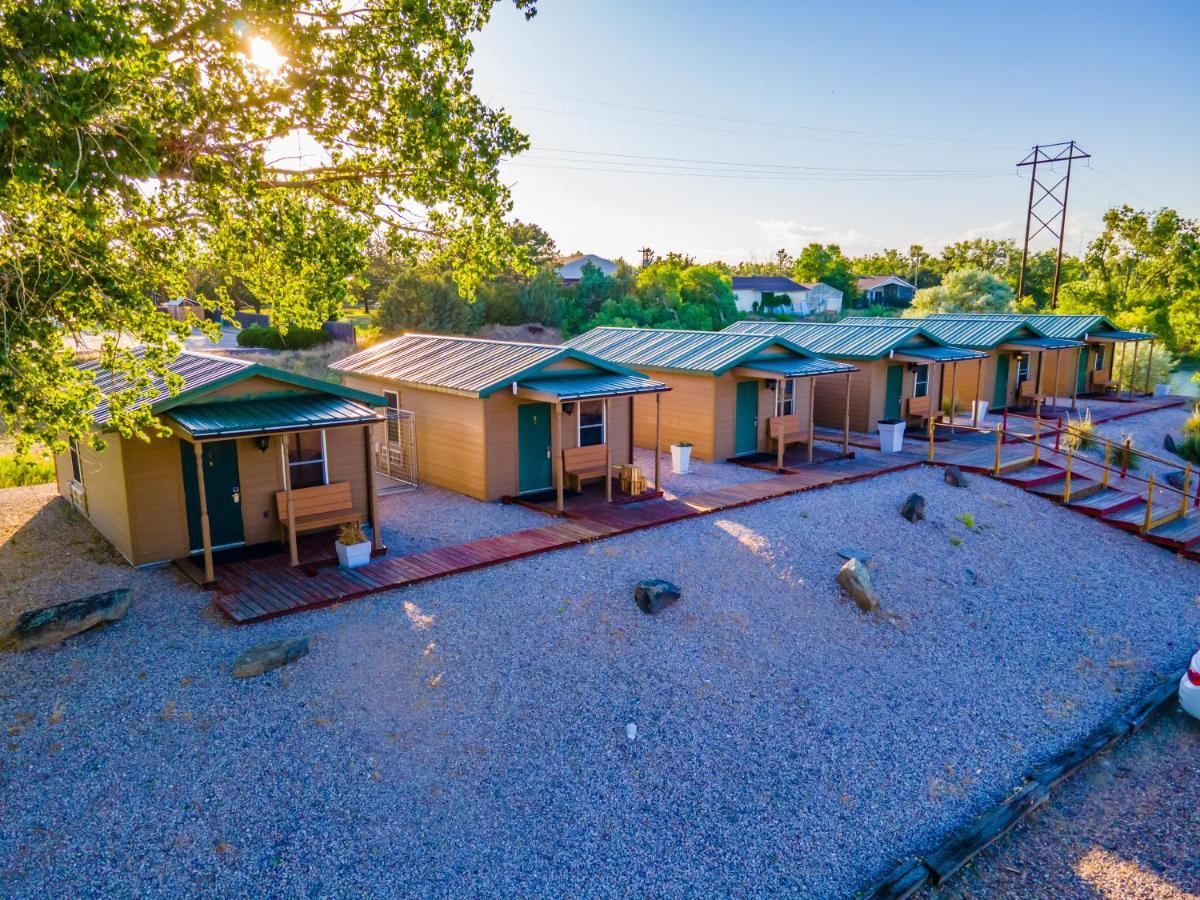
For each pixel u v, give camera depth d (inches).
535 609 416.2
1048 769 342.0
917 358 870.4
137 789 284.4
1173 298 2198.6
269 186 421.7
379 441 751.7
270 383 482.6
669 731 346.0
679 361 786.2
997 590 511.5
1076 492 673.6
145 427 450.3
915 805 320.8
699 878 276.7
